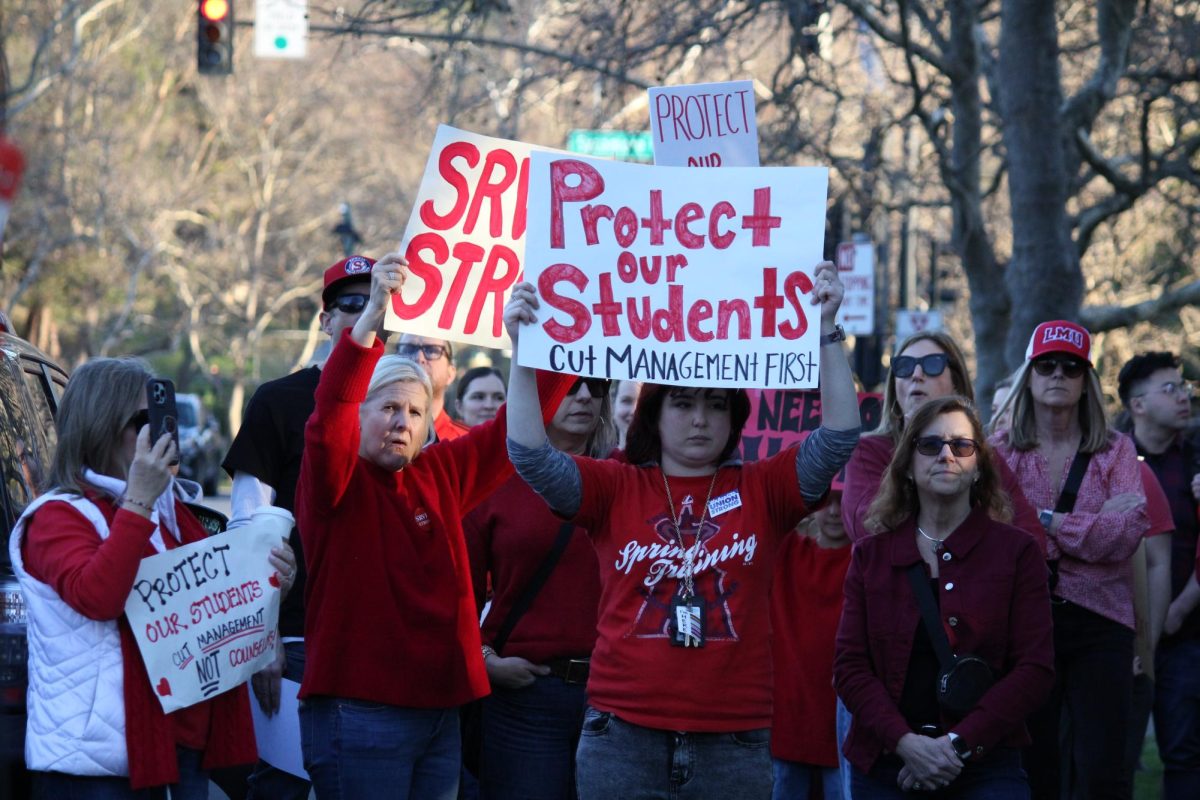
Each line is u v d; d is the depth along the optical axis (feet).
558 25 82.33
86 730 16.72
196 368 226.38
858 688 19.38
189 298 175.22
